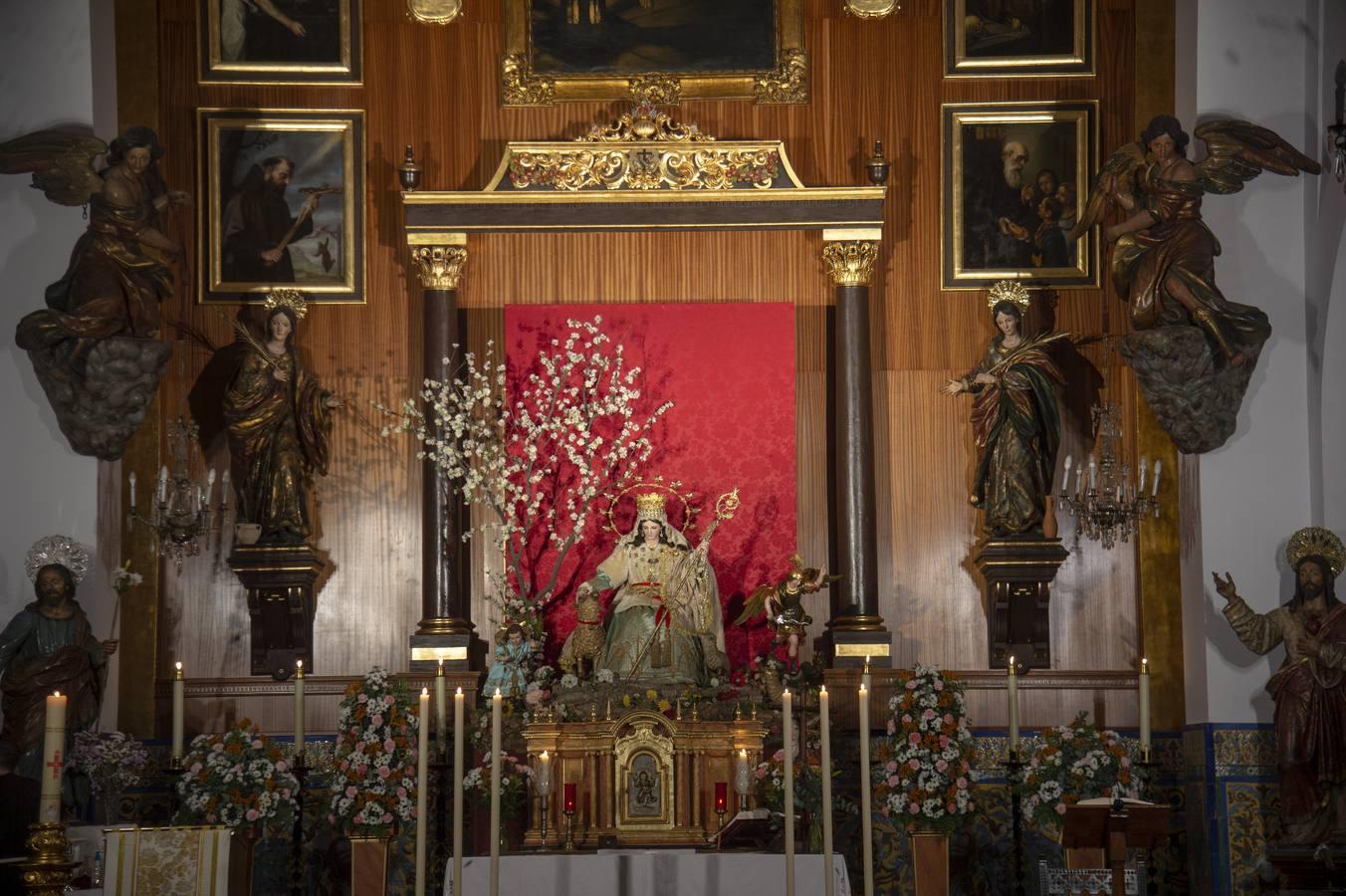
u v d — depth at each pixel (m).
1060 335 13.38
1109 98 13.98
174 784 11.20
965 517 13.67
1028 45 14.02
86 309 12.31
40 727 11.50
